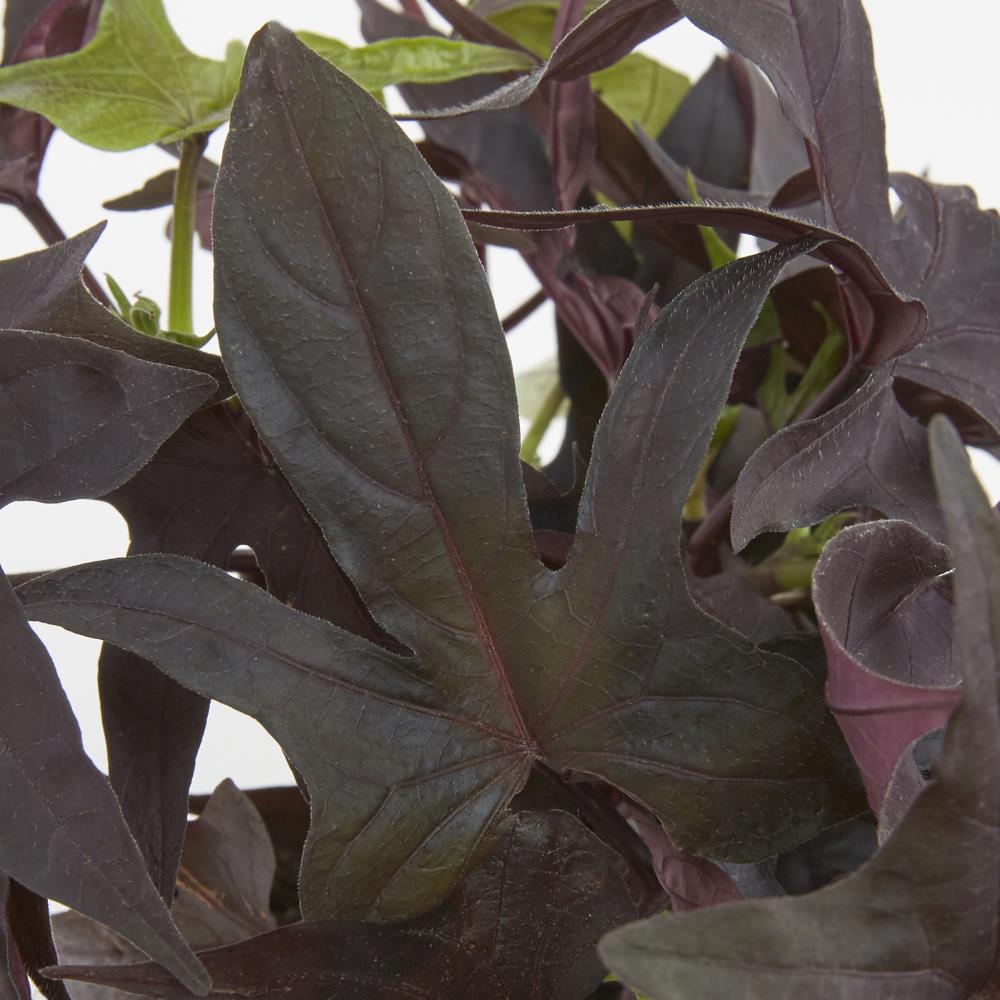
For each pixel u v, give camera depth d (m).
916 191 0.33
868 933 0.25
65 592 0.27
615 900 0.29
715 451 0.45
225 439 0.32
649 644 0.28
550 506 0.34
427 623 0.29
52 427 0.28
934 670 0.30
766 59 0.30
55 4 0.39
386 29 0.44
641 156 0.41
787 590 0.39
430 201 0.28
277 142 0.27
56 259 0.29
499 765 0.29
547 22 0.46
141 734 0.30
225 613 0.28
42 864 0.27
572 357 0.42
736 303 0.28
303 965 0.28
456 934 0.29
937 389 0.33
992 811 0.25
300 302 0.28
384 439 0.28
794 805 0.28
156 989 0.27
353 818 0.28
